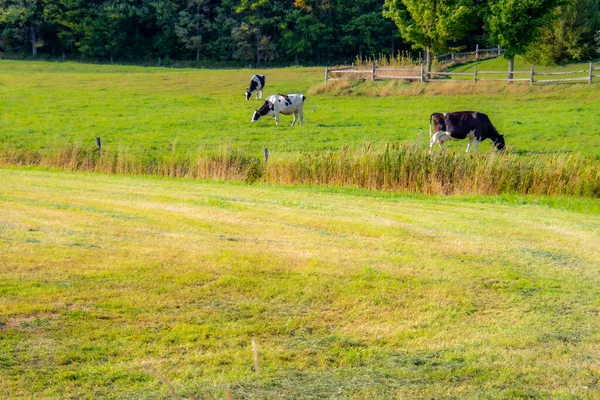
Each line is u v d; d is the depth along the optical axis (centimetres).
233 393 571
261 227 1112
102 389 569
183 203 1309
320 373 618
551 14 4116
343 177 1812
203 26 8056
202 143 2594
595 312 797
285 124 2992
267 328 704
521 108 3250
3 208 1148
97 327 680
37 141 2647
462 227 1202
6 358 609
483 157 1805
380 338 698
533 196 1695
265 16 8144
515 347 693
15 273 800
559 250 1067
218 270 855
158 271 838
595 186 1727
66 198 1291
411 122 2972
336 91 3884
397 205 1442
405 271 900
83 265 841
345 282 842
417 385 600
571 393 594
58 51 8169
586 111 3108
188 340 667
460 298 817
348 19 8000
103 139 2695
